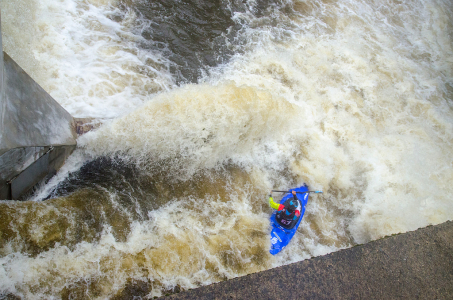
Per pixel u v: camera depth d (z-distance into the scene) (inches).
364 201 240.2
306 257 216.4
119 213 196.9
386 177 250.8
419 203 241.0
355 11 350.3
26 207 167.9
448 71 331.0
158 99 236.2
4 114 133.5
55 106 191.9
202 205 216.1
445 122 296.4
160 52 285.7
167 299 154.9
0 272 154.0
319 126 270.2
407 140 277.1
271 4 327.6
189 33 296.5
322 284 166.2
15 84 146.4
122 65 273.6
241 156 241.9
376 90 303.4
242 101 246.7
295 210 208.5
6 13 245.9
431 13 363.9
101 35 280.2
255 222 220.4
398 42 342.3
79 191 199.0
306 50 312.3
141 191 211.0
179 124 232.8
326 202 239.3
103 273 173.8
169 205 210.4
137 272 179.2
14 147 139.3
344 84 301.0
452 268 179.2
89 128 228.2
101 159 223.1
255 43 305.4
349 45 326.6
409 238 183.2
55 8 273.6
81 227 182.4
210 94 244.1
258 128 248.5
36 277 160.9
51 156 188.9
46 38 263.7
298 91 286.4
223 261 197.3
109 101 258.5
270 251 210.4
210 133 235.6
